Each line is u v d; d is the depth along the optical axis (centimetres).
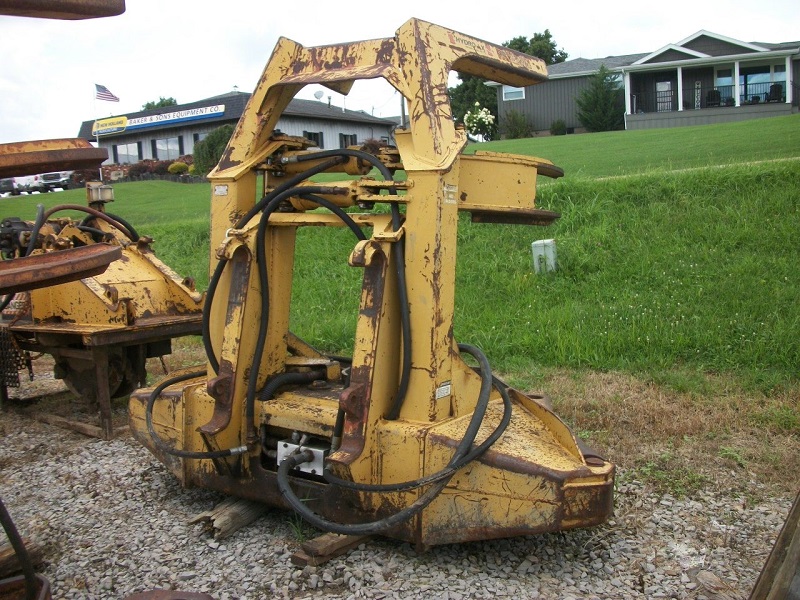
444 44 351
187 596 268
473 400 371
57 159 206
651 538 370
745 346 647
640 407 549
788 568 242
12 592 290
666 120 3072
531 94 3553
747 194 946
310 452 363
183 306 605
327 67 371
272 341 402
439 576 334
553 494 311
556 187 1045
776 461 452
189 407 413
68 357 616
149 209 1844
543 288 852
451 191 338
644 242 895
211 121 3556
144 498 446
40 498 454
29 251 562
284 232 403
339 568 343
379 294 340
